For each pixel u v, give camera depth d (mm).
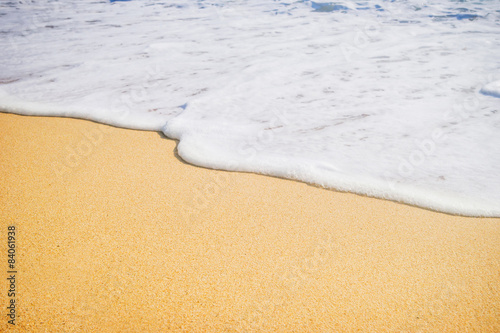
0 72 4562
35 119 3242
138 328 1287
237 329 1299
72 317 1318
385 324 1332
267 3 9656
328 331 1301
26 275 1503
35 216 1901
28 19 8320
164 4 10156
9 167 2412
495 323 1341
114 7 9945
